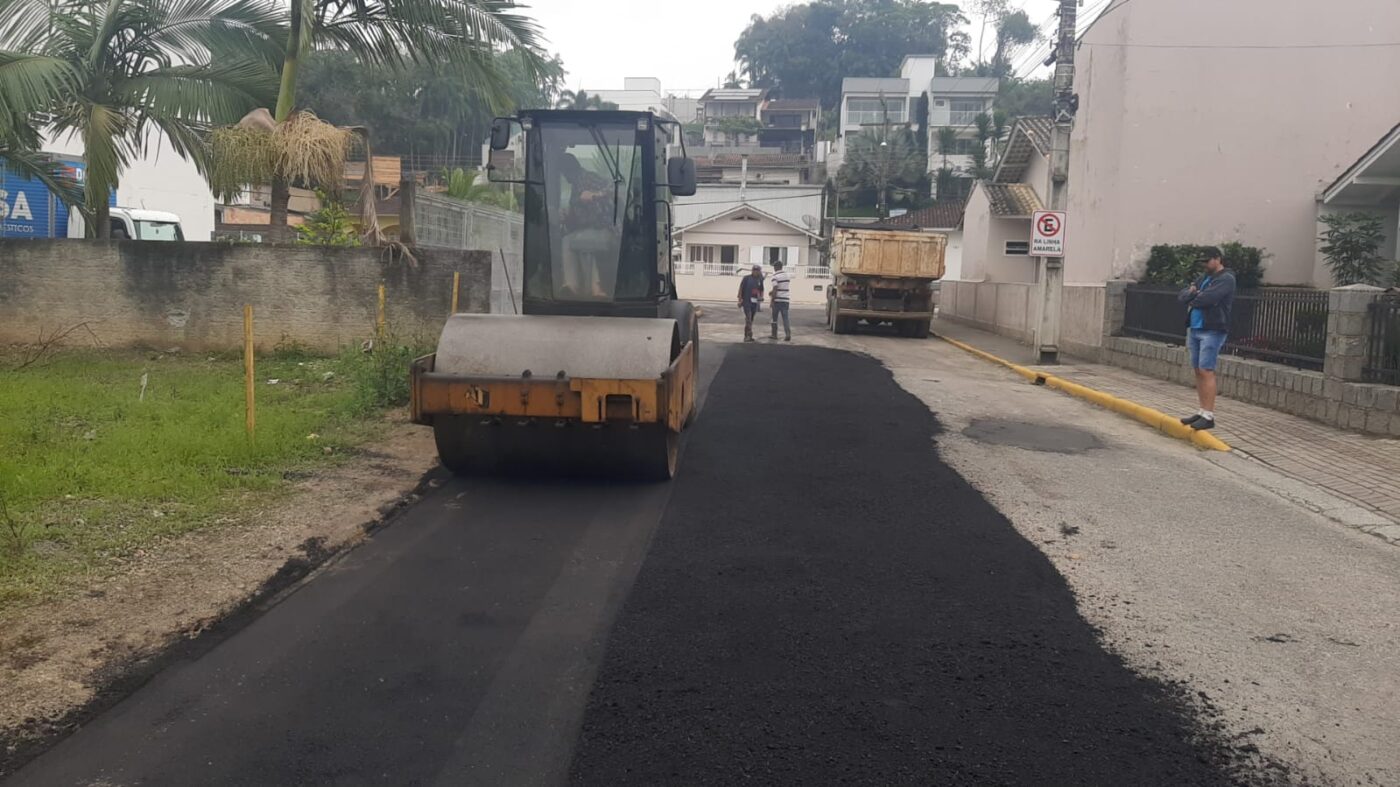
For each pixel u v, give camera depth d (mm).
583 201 9414
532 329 8375
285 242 15148
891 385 15797
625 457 8281
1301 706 4707
